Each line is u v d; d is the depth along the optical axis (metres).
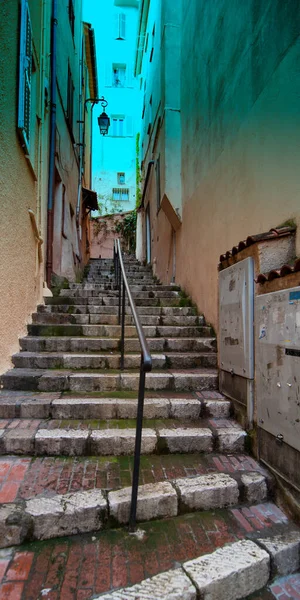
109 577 1.64
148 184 10.70
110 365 3.66
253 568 1.73
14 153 3.49
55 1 5.46
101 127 9.56
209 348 4.16
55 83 5.45
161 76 6.86
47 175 5.30
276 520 2.09
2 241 3.24
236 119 3.52
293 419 2.04
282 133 2.57
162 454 2.62
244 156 3.30
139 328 2.21
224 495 2.20
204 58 4.77
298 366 1.99
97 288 6.24
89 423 2.80
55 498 2.00
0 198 3.15
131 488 2.14
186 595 1.56
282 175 2.57
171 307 5.08
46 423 2.77
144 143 12.02
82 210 9.92
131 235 17.12
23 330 4.03
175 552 1.81
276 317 2.24
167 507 2.09
